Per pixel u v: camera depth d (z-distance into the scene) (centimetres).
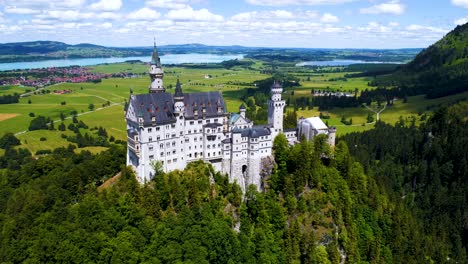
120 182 17712
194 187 16962
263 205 17162
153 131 17675
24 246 14650
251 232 16275
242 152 19138
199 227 15475
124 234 14712
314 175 18388
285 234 16550
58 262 13775
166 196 16550
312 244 16000
